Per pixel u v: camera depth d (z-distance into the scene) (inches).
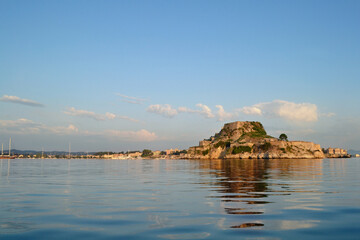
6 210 611.5
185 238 413.1
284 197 784.3
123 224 492.4
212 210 607.8
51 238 414.6
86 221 514.6
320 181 1283.2
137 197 795.4
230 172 2128.4
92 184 1179.9
